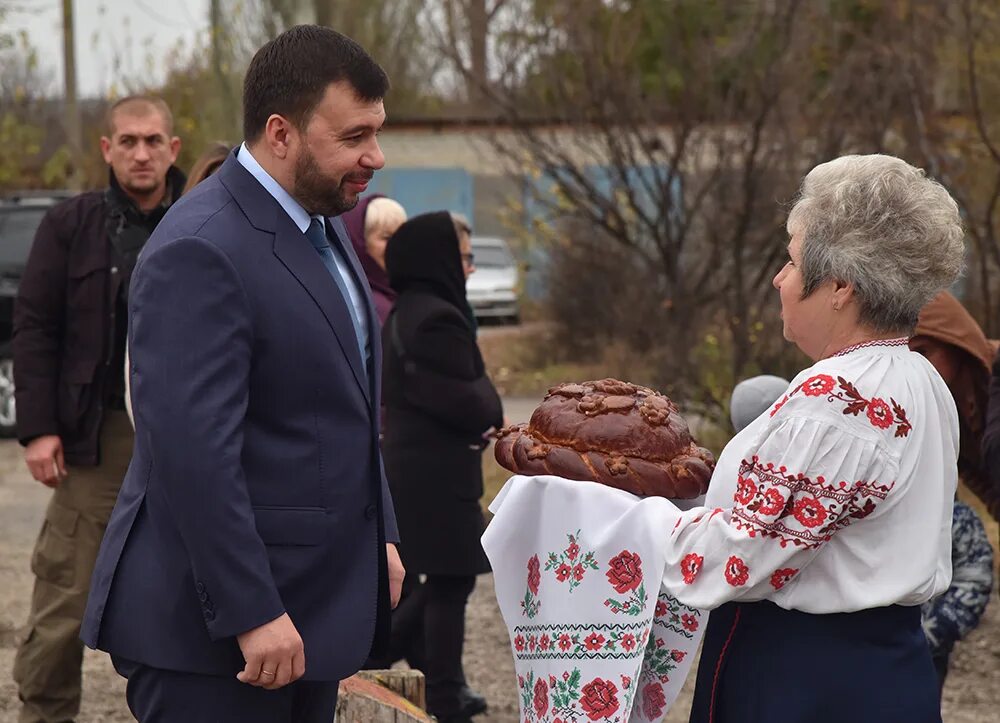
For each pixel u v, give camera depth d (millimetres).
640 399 2752
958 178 9422
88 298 4430
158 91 20812
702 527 2516
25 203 13703
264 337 2738
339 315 2840
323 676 2799
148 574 2760
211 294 2668
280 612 2658
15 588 7316
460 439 5023
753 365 9781
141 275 2705
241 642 2650
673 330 10617
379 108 2830
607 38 11219
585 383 2801
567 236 14133
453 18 12047
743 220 10398
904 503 2492
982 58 9586
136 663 2809
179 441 2602
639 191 11586
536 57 11617
